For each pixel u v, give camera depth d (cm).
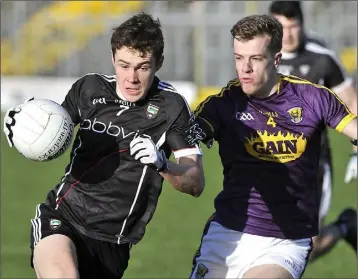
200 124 1767
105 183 1662
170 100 1670
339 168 4728
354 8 6488
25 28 6744
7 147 5516
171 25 6506
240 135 1784
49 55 6731
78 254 1664
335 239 2662
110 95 1673
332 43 6500
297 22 2516
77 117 1700
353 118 1780
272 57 1741
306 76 2572
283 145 1769
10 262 2912
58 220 1664
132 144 1473
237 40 1723
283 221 1777
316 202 1817
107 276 1734
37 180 4481
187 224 3562
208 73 6475
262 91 1773
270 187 1775
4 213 3700
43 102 1602
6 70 6700
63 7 6900
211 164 4931
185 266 2864
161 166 1477
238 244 1791
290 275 1723
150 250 3112
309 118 1780
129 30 1555
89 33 6738
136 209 1683
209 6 6488
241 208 1791
